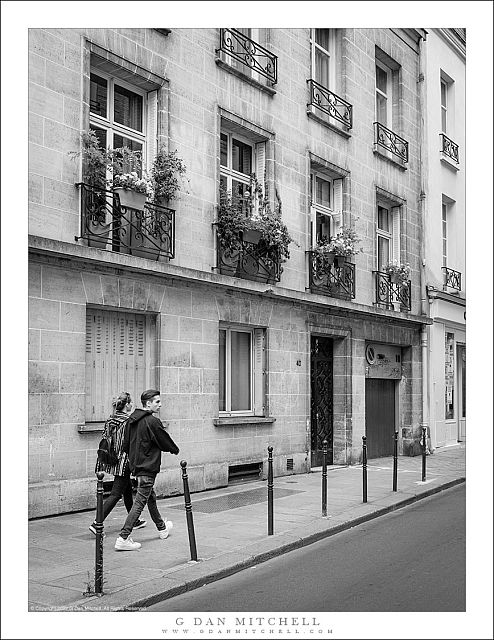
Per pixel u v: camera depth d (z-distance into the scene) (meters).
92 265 11.34
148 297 12.39
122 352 12.23
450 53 24.58
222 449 13.95
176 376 12.95
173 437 12.84
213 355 13.80
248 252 14.57
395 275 20.28
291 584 7.71
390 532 10.43
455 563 8.51
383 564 8.52
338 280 17.44
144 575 7.74
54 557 8.44
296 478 15.42
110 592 7.16
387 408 20.94
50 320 10.70
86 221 11.28
